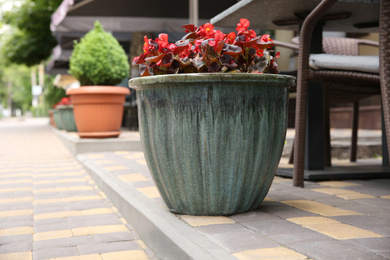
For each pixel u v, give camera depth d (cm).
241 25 191
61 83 1673
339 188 251
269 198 223
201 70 180
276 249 140
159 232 178
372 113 689
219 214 187
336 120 797
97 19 668
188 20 692
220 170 179
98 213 262
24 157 583
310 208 199
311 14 236
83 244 203
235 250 140
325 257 131
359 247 140
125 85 898
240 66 188
